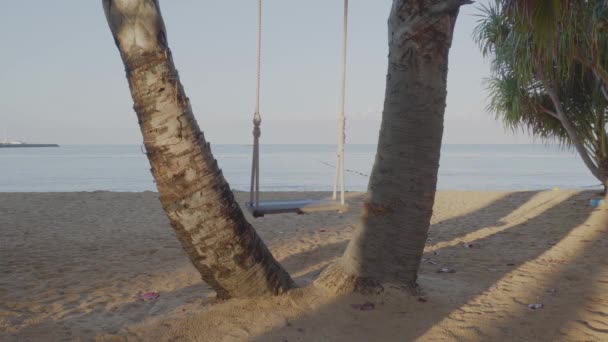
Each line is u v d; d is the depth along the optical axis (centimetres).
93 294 453
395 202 377
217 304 377
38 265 582
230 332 332
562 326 345
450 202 1204
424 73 361
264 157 8031
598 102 898
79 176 3262
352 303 374
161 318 363
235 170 3950
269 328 336
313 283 402
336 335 329
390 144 375
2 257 629
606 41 712
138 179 2970
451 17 362
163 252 664
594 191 1185
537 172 3534
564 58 736
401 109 369
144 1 296
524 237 730
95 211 1110
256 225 916
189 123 313
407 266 388
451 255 620
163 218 1014
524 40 743
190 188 315
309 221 965
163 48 303
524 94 941
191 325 342
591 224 782
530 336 329
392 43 373
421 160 371
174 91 306
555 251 618
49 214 1060
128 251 673
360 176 3253
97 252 667
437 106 369
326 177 3175
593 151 984
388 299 379
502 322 354
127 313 389
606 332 333
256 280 361
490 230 811
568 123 927
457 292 429
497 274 507
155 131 305
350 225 912
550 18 457
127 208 1158
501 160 6241
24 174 3500
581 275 488
